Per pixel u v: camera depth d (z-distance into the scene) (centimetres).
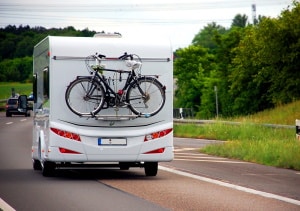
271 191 2494
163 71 2912
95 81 2867
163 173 3170
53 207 2073
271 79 10644
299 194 2412
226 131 6291
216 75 15000
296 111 8125
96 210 2011
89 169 3422
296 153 3666
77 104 2869
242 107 12506
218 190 2517
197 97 18212
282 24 10300
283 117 7962
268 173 3180
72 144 2872
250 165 3609
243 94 12444
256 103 12381
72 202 2191
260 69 11856
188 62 18525
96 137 2884
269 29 10350
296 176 3053
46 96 2959
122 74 2886
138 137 2908
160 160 2925
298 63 10344
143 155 2911
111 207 2072
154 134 2916
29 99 3503
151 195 2370
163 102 2912
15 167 3531
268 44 10400
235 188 2578
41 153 3052
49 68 2869
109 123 2891
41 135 3075
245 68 12269
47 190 2527
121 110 2891
